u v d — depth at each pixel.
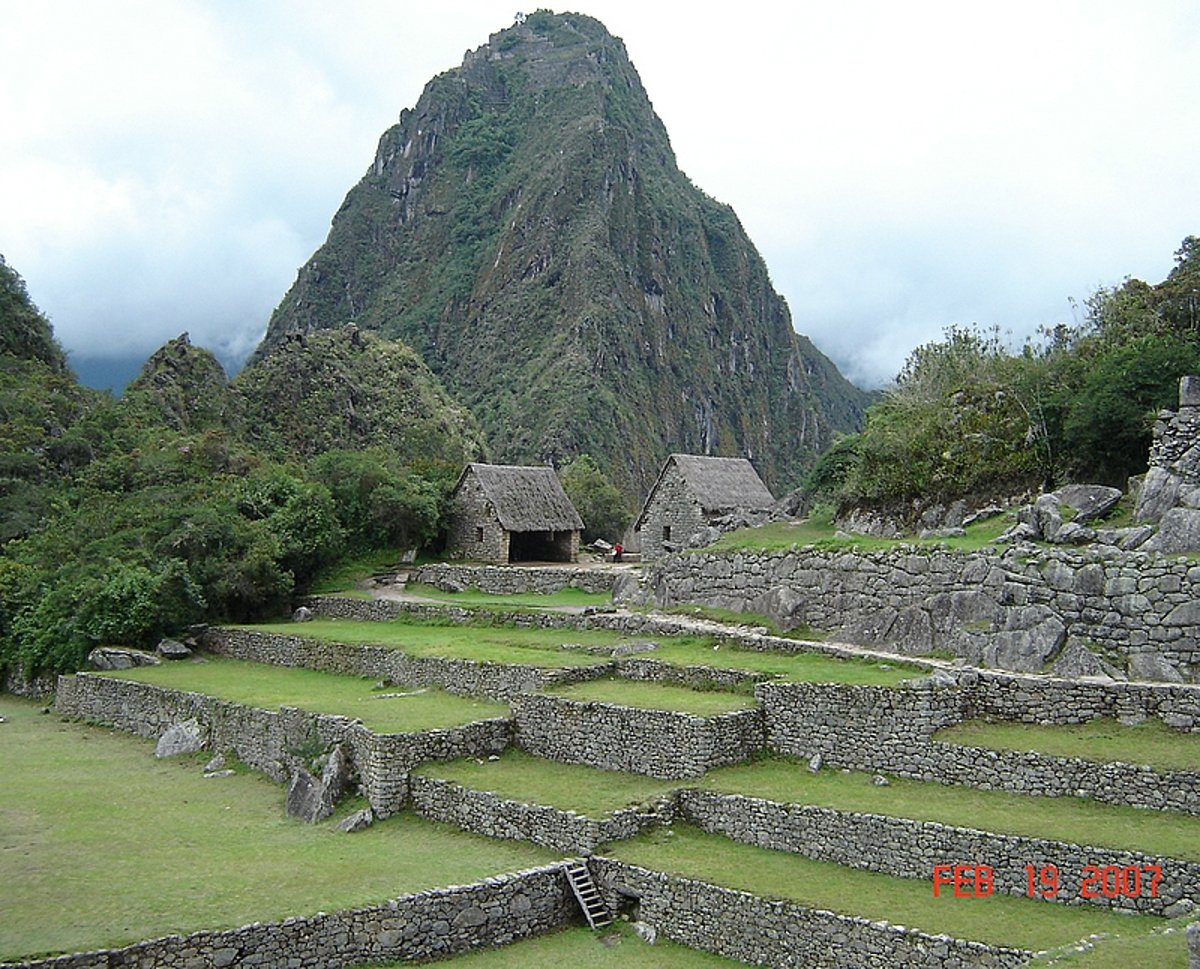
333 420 113.69
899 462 41.12
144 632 47.00
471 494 61.94
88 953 18.19
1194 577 26.20
